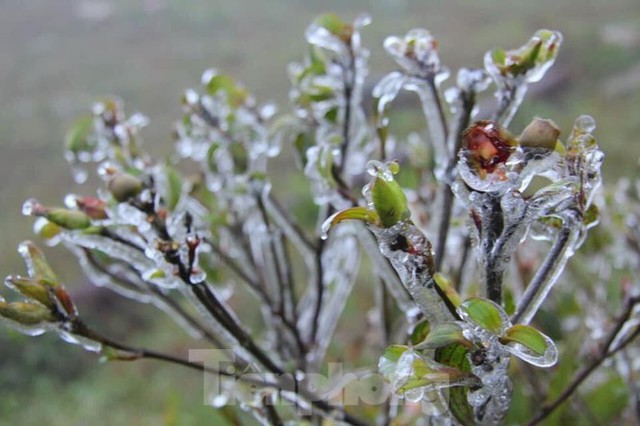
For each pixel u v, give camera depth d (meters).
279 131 0.54
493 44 3.99
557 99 3.13
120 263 0.51
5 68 4.34
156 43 4.63
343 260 0.58
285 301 0.56
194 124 0.54
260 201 0.51
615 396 0.53
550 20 4.34
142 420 1.62
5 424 1.69
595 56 3.54
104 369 1.83
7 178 2.91
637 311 0.48
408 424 0.50
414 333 0.35
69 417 1.67
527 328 0.30
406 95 2.99
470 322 0.31
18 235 2.41
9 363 1.82
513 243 0.32
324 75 0.50
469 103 0.42
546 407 0.44
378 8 4.99
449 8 4.84
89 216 0.42
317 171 0.44
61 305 0.39
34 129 3.38
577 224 0.33
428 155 0.56
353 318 1.49
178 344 1.85
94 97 3.77
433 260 0.32
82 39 4.80
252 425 0.62
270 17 5.01
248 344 0.41
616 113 2.90
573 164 0.32
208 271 0.52
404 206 0.32
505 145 0.30
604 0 4.66
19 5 5.48
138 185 0.40
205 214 0.52
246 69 4.04
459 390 0.33
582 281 0.60
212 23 4.94
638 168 0.59
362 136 0.50
